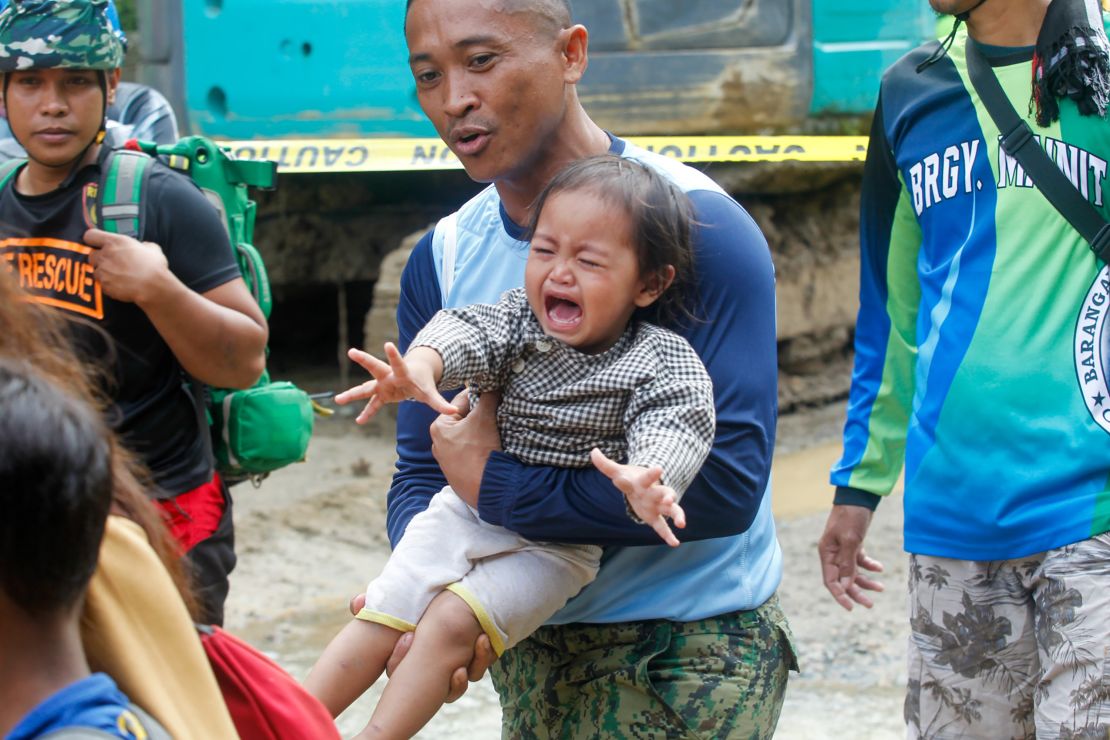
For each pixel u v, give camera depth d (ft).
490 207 9.65
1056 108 10.80
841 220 32.71
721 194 9.07
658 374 8.30
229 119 27.25
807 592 21.93
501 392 8.79
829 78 27.89
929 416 11.31
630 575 9.12
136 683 5.17
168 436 12.31
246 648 6.22
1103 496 10.55
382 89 27.04
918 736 11.76
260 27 27.02
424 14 8.88
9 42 11.81
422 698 8.59
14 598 4.78
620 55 27.35
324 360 34.68
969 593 11.24
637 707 9.05
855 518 12.34
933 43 11.93
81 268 11.97
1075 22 10.61
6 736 4.78
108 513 4.98
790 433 30.63
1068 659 10.52
